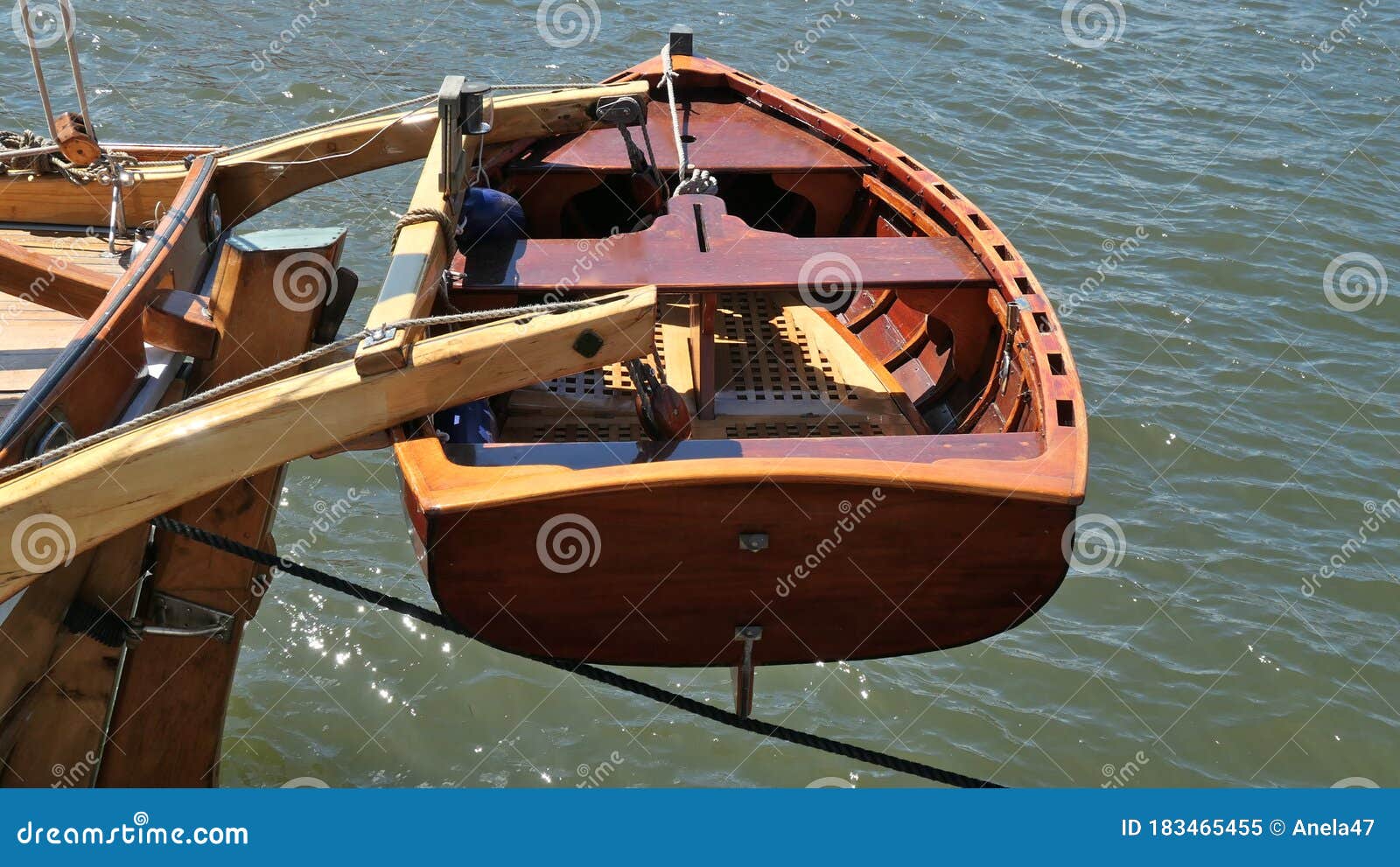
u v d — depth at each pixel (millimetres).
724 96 7723
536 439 5457
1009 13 16000
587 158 6703
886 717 6680
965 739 6562
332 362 4965
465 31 14336
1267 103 13938
